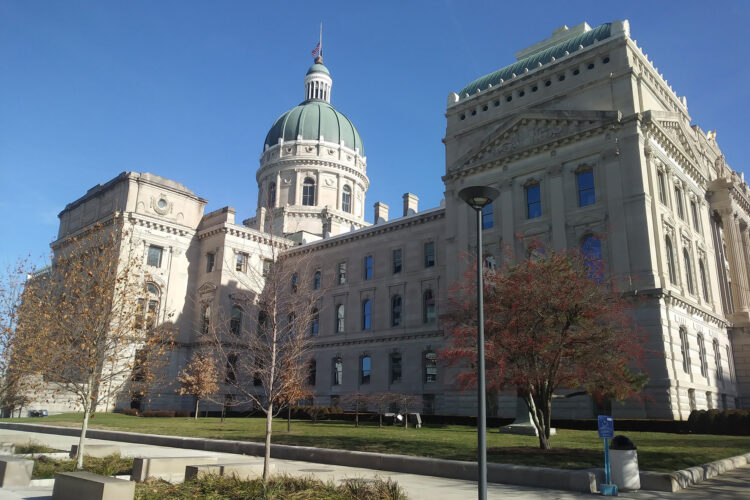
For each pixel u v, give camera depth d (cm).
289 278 2398
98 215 6675
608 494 1414
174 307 6481
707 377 4125
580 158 4238
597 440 2506
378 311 6022
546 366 2084
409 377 5550
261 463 1599
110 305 2147
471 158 4919
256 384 6075
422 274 5712
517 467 1611
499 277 2280
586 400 3731
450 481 1667
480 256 1326
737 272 5056
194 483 1386
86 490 1159
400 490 1325
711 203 5194
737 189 5309
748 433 2872
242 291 6562
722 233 5356
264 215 7750
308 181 8931
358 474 1797
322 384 6281
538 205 4447
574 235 4134
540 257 2375
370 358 5953
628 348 2200
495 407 4172
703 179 5034
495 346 2123
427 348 5462
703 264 4731
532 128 4584
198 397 4838
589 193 4172
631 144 3984
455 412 4466
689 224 4534
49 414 5275
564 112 4350
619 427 3356
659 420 3228
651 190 3959
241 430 3195
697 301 4284
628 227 3866
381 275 6097
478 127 5075
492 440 2516
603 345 2119
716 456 1959
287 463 2078
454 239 4903
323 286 6606
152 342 2358
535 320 2097
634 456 1492
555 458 1820
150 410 5750
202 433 2975
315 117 9312
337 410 4856
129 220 6203
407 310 5756
